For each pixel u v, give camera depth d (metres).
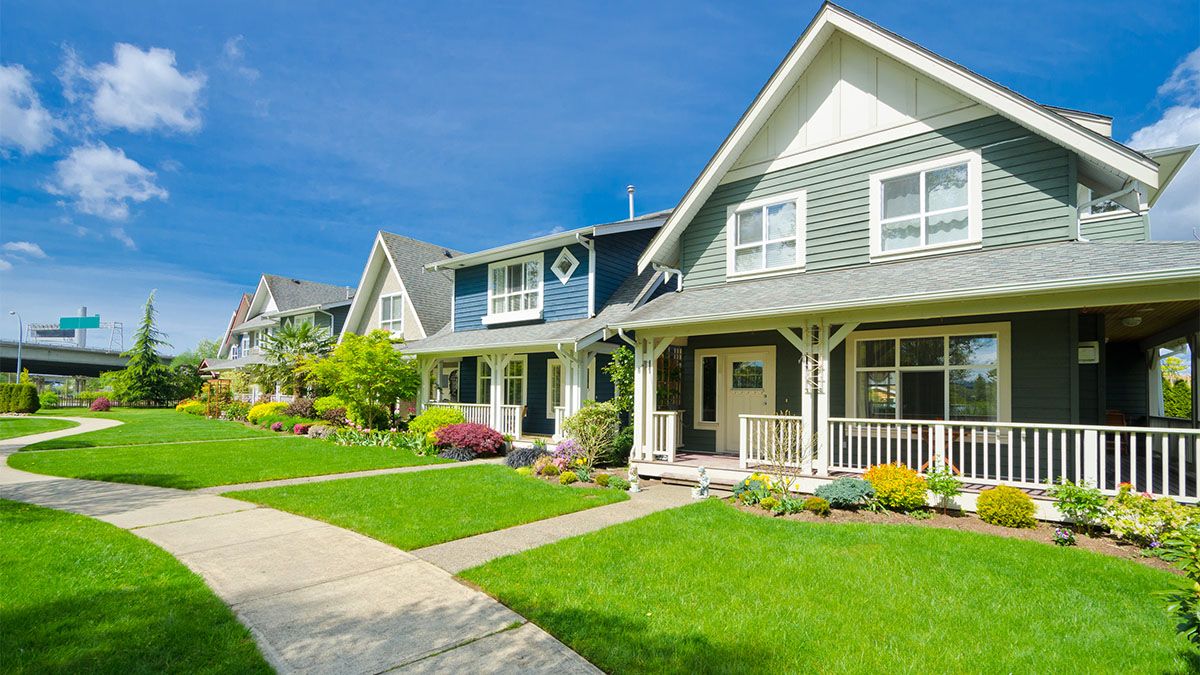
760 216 11.27
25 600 4.31
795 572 5.23
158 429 20.36
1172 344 11.30
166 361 56.81
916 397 9.57
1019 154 8.71
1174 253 6.85
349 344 17.69
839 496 7.63
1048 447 7.25
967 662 3.65
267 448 14.68
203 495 8.66
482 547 6.03
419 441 14.61
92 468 11.14
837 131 10.43
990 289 7.10
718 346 12.02
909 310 7.96
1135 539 6.20
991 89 8.52
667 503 8.40
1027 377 8.63
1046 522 6.96
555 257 16.19
